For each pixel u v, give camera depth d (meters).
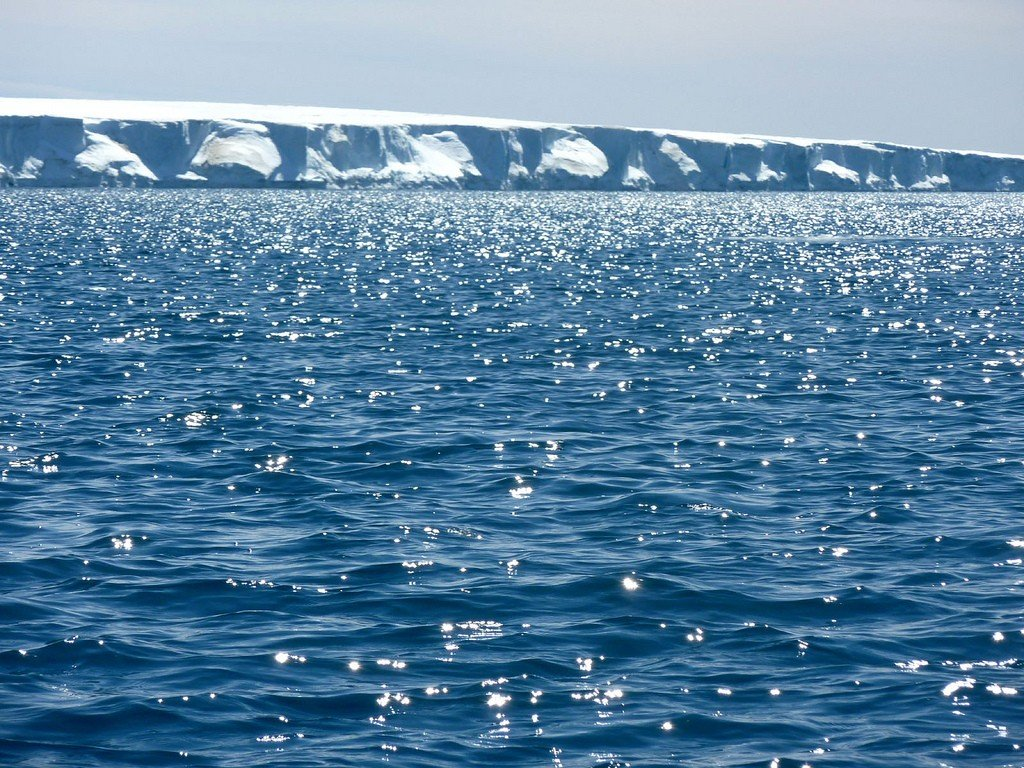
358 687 20.41
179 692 20.03
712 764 17.89
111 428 40.84
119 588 25.16
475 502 32.47
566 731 18.92
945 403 47.69
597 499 32.81
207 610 23.98
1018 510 32.22
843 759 18.03
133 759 17.80
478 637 22.62
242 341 61.06
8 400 45.22
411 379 51.12
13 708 19.30
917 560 27.72
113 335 62.19
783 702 19.98
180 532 29.38
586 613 23.97
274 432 40.62
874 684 20.72
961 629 23.25
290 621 23.39
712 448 39.25
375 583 25.59
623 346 61.41
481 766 17.81
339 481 34.53
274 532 29.48
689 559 27.53
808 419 44.16
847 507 32.41
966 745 18.45
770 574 26.53
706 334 66.31
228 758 17.89
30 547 27.89
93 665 21.06
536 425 42.38
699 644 22.48
